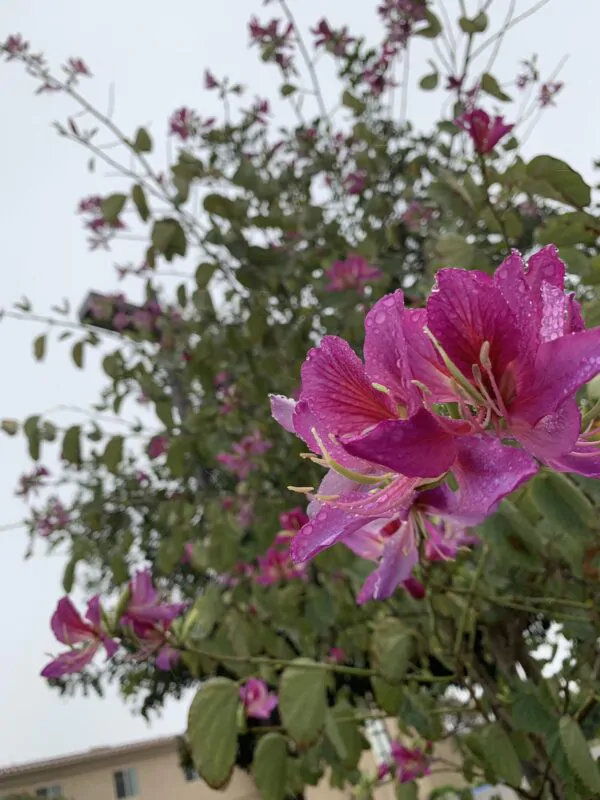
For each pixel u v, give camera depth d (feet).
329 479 0.90
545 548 2.07
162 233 2.81
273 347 3.30
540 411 0.75
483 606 2.31
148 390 3.67
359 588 2.44
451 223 2.45
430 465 0.74
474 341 0.80
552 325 0.81
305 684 1.87
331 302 3.04
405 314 0.85
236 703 1.76
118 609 1.74
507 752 1.86
